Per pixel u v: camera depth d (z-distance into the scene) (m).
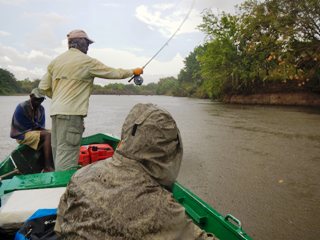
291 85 28.52
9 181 3.19
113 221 1.42
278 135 11.70
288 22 23.91
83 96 4.07
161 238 1.43
